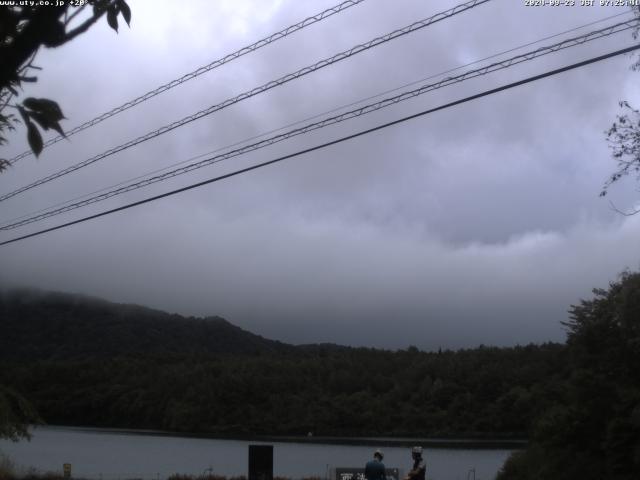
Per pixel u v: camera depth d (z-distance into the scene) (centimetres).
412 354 12719
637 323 2930
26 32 324
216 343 19350
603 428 2884
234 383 11744
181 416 11481
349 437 10694
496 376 10175
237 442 9938
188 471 6034
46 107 346
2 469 4456
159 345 17262
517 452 3709
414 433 10388
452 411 10244
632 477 2638
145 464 6738
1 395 2970
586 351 3125
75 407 12019
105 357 14800
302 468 6256
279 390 11938
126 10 389
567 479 2912
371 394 11544
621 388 2967
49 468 5984
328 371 12300
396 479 2278
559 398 3553
